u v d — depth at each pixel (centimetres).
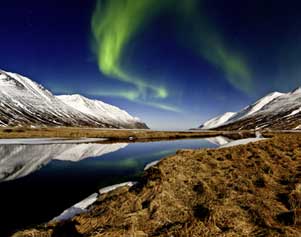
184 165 1548
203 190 1232
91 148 6231
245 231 899
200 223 945
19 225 1510
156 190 1256
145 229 1014
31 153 5206
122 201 1250
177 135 11856
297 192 1095
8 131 11106
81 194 2192
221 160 1677
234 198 1155
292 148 1889
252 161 1588
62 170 3416
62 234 1160
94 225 1099
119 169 3391
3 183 2716
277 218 977
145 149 5994
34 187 2516
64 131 12075
